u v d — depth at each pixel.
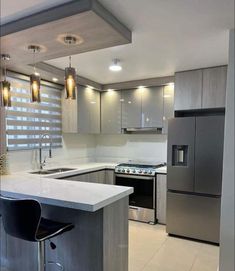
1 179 2.59
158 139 4.27
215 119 2.95
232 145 2.10
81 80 3.75
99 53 2.66
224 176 2.14
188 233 3.15
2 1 1.60
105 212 1.85
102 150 4.84
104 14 1.68
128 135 4.55
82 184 2.32
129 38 2.03
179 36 2.20
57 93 3.93
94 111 4.26
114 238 1.97
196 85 3.34
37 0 1.59
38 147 3.58
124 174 3.87
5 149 2.99
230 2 1.63
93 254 1.87
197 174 3.07
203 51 2.60
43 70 3.03
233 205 2.10
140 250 2.82
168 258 2.64
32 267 2.21
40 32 1.85
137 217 3.78
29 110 3.42
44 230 1.76
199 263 2.54
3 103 2.25
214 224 3.00
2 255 2.40
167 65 3.13
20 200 1.60
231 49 2.07
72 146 4.29
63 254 2.02
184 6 1.68
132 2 1.63
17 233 1.67
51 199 1.80
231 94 2.10
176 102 3.50
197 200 3.09
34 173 3.27
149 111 3.95
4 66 2.85
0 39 1.98
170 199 3.27
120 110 4.21
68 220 1.99
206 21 1.90
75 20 1.67
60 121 4.01
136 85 3.97
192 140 3.09
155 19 1.86
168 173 3.27
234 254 2.10
